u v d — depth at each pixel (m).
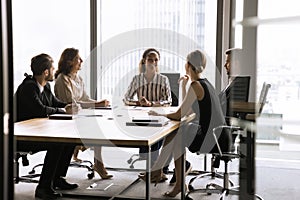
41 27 3.56
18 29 3.42
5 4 1.09
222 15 3.50
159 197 2.88
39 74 3.13
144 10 3.87
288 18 1.36
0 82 1.09
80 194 3.02
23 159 3.21
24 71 3.37
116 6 3.94
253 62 1.43
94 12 3.96
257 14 1.39
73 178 3.40
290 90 1.42
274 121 1.48
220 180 2.83
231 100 1.53
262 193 1.51
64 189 3.14
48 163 2.96
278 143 1.49
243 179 1.52
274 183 1.52
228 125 2.43
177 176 2.82
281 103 1.45
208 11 3.58
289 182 1.52
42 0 3.47
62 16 3.73
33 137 2.28
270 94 1.45
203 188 2.85
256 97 1.47
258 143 1.50
